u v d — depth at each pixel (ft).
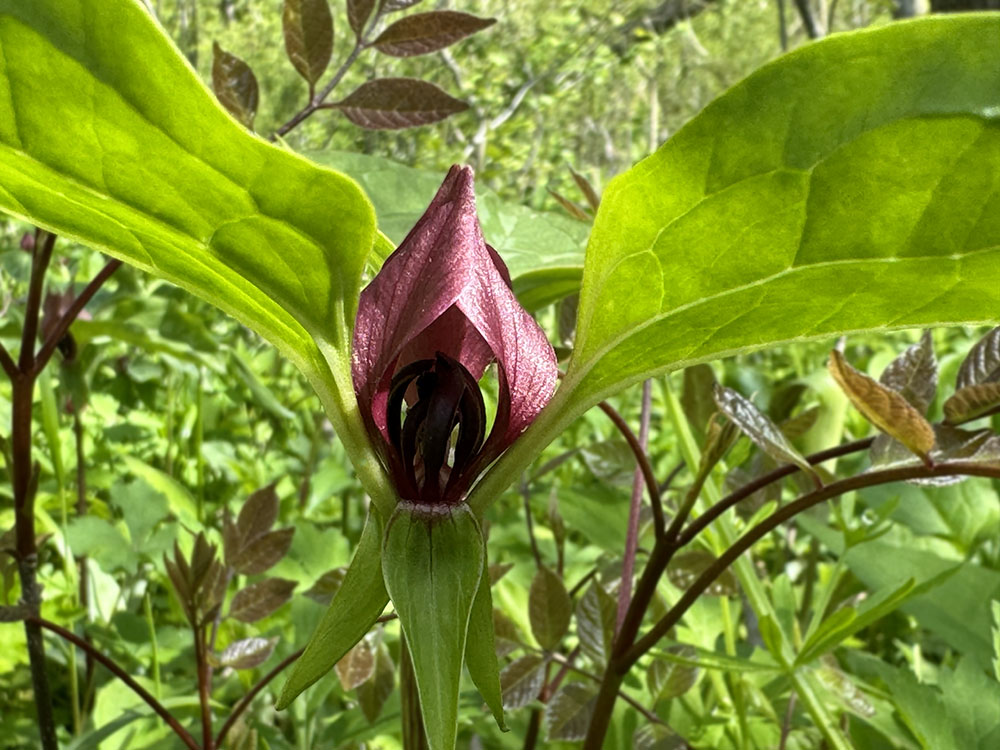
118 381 1.19
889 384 0.47
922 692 0.58
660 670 0.59
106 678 0.77
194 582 0.53
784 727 0.65
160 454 1.26
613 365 0.25
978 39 0.20
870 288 0.23
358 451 0.26
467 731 0.71
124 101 0.19
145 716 0.65
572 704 0.53
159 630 0.78
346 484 1.05
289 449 1.22
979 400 0.41
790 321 0.24
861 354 1.88
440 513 0.25
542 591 0.53
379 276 0.26
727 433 0.43
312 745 0.68
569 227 0.62
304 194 0.21
